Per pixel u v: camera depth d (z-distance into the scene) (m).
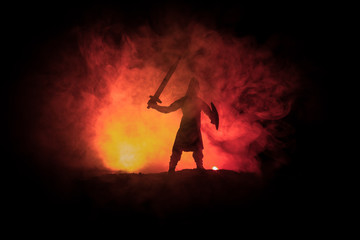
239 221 4.04
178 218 4.09
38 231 4.14
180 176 5.05
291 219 4.11
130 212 4.23
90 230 3.98
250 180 5.19
